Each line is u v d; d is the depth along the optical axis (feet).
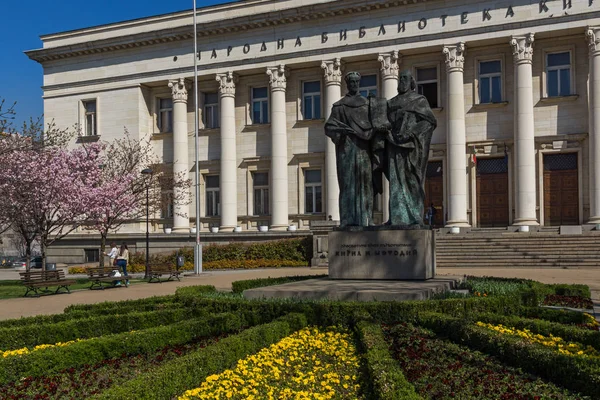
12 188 101.24
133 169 130.93
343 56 135.33
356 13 134.31
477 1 125.49
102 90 159.43
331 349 31.27
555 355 25.73
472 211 129.49
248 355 30.09
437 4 128.26
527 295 44.21
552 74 125.59
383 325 35.47
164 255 137.28
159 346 33.78
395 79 131.44
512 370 26.66
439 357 28.86
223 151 147.23
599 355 28.35
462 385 24.57
